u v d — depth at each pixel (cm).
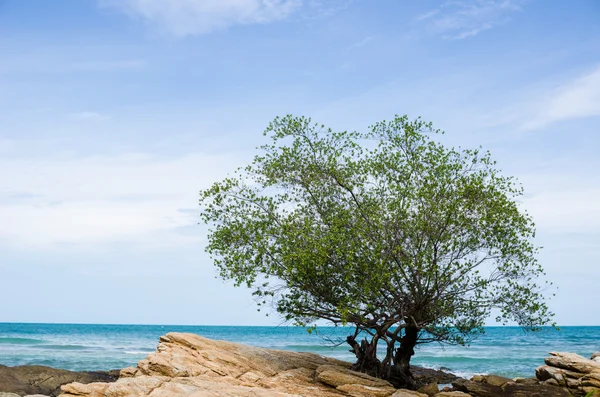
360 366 2698
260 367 2442
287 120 2841
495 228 2533
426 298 2567
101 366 4716
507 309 2642
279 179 2827
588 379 2309
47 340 8069
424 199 2573
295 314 2686
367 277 2548
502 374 4412
